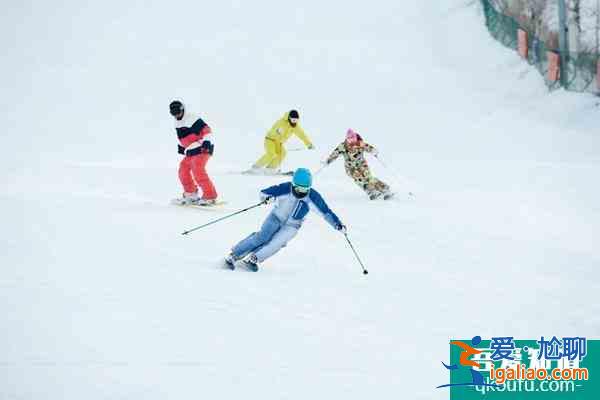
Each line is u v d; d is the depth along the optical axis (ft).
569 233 127.13
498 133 248.93
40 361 63.67
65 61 330.75
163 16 383.04
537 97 278.46
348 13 374.63
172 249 105.60
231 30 363.97
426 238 121.39
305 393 60.70
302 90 301.22
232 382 61.82
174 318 76.02
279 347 70.18
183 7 393.29
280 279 94.07
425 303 86.89
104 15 384.88
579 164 199.52
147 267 94.48
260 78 313.12
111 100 290.76
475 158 220.84
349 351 70.49
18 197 142.41
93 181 172.65
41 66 323.37
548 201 154.40
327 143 247.50
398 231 126.21
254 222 128.57
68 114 273.33
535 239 122.21
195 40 353.72
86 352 66.03
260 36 355.77
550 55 279.49
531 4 299.17
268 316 78.69
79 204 137.69
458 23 348.18
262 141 251.80
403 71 313.12
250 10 386.11
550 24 286.87
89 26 370.73
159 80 311.47
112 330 71.51
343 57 329.72
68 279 86.94
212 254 104.58
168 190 164.76
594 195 159.63
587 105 260.62
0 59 329.93
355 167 156.97
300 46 342.64
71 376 61.21
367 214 140.77
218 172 196.75
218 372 63.62
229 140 251.80
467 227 129.90
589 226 132.36
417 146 239.91
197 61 330.54
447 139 245.65
